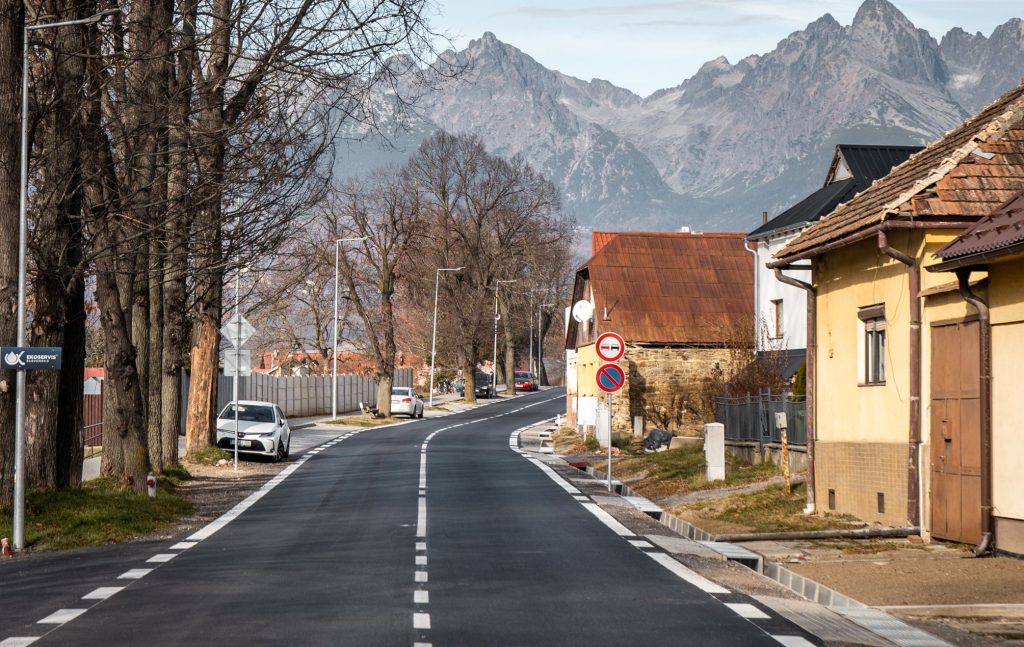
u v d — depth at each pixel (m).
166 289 33.22
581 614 11.97
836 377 22.78
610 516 22.77
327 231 80.94
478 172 108.94
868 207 21.22
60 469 23.47
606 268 58.12
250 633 10.62
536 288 125.38
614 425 53.84
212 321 38.47
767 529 20.28
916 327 18.95
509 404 110.88
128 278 26.19
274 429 40.47
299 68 23.34
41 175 22.33
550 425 75.31
